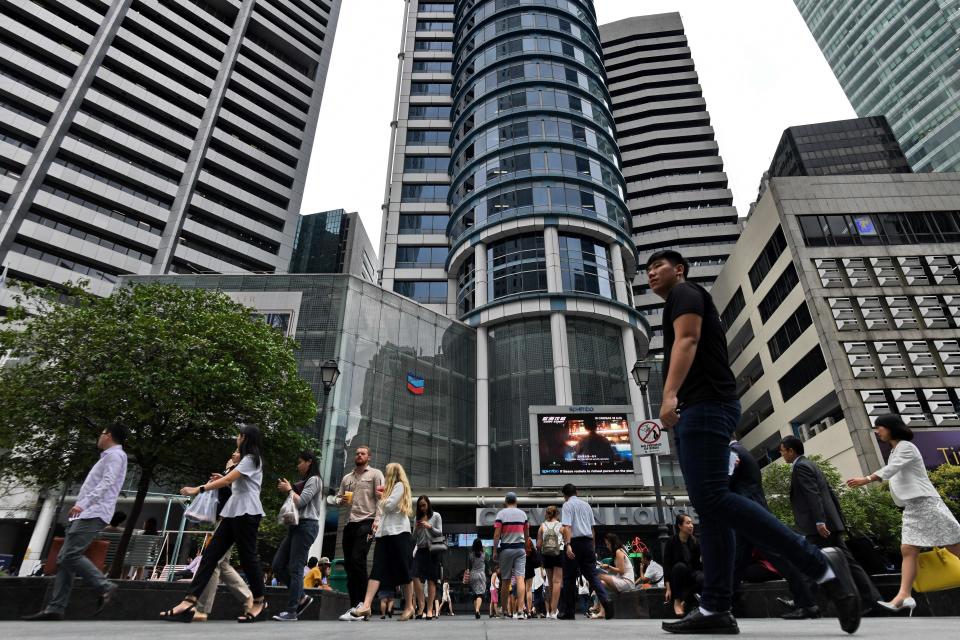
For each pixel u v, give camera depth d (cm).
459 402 3009
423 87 5209
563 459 2498
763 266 3659
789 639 219
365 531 666
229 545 512
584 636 238
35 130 4756
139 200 5066
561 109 3797
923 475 486
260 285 2802
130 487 2250
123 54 5381
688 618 261
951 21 8525
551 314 3081
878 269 3098
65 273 4491
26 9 4956
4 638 241
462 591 2250
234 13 6544
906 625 280
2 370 1571
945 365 2789
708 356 270
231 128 5947
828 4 11319
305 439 1762
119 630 315
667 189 6819
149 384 1478
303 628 356
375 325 2816
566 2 4456
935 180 3369
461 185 3812
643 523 2338
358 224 8175
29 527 3125
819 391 3000
